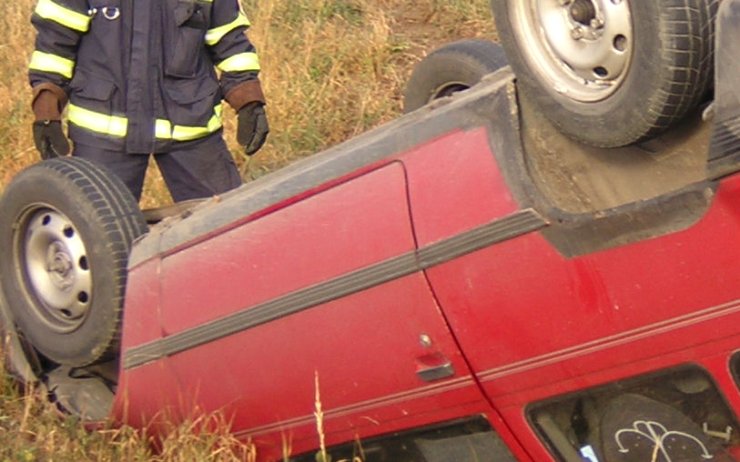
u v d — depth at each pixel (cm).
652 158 349
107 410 522
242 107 607
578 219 345
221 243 440
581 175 363
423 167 383
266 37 875
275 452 443
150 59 585
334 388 412
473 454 394
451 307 375
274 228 423
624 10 328
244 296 430
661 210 326
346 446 422
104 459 473
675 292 328
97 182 507
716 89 314
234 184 620
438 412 392
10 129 802
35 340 530
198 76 598
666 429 350
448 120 384
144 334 468
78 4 575
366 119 827
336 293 400
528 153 366
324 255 405
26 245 530
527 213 355
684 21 313
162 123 591
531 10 354
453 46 546
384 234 388
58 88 583
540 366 362
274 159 792
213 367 446
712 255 319
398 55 890
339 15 941
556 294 351
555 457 372
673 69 317
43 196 514
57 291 520
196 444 451
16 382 546
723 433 339
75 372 545
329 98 840
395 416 402
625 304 338
